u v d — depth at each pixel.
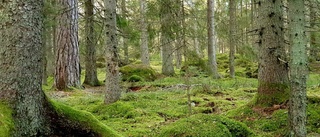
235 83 14.66
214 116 5.75
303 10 5.08
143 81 16.92
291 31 5.19
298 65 5.16
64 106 4.28
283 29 7.50
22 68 3.55
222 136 5.12
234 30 17.05
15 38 3.52
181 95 11.38
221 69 24.27
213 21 17.77
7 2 3.53
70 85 13.55
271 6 7.37
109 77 9.26
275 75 7.37
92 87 15.43
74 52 13.79
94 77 16.02
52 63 21.25
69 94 12.25
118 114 8.35
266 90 7.39
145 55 22.45
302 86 5.20
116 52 9.27
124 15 11.77
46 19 11.30
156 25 10.10
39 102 3.79
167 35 8.91
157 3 9.11
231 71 18.03
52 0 12.95
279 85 7.34
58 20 13.37
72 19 13.55
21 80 3.54
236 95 11.33
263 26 7.46
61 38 13.48
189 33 8.42
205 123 5.46
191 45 8.48
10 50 3.50
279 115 6.61
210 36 17.66
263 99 7.37
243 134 5.66
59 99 10.68
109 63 9.23
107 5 8.98
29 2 3.63
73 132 4.11
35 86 3.73
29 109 3.61
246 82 15.66
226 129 5.35
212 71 17.55
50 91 12.85
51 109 3.99
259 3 7.57
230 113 7.67
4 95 3.46
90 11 13.73
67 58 13.50
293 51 5.18
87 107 9.36
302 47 5.12
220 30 17.59
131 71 18.38
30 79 3.64
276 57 7.36
